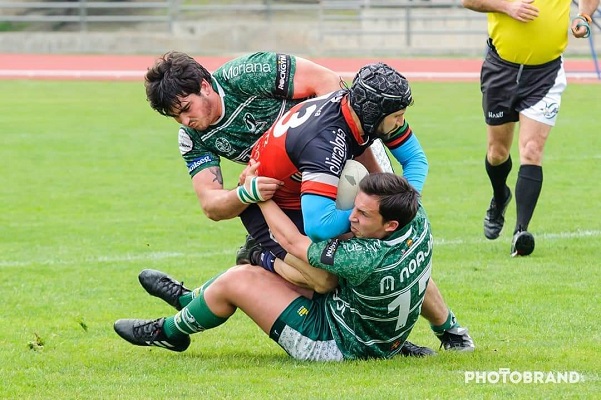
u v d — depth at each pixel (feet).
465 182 140.77
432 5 350.43
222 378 57.82
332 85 62.49
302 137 56.44
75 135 191.11
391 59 353.72
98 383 57.77
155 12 399.03
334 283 59.21
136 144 180.14
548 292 81.15
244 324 73.56
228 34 377.30
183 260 97.60
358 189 56.08
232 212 60.90
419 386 54.85
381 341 59.77
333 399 52.65
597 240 102.83
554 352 63.31
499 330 70.23
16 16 397.19
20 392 56.49
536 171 95.14
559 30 95.04
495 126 99.35
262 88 62.03
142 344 64.54
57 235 110.42
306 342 60.18
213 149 63.82
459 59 351.46
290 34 375.04
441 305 63.10
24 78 304.30
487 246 101.24
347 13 398.83
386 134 57.16
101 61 351.25
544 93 95.91
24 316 76.89
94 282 88.58
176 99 59.98
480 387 54.75
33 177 148.25
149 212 123.34
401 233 56.13
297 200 59.77
